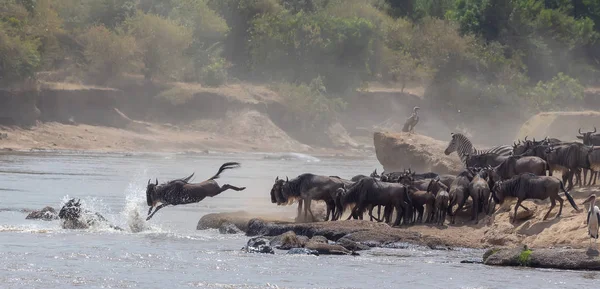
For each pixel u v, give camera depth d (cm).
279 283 2034
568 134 5572
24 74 8006
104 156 6988
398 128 10269
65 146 7556
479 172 2861
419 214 2867
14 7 8969
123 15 10050
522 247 2342
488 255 2359
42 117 7950
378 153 4103
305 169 6331
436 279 2109
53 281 1989
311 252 2430
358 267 2248
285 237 2558
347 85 10456
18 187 4259
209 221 3012
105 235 2731
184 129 8850
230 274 2131
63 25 9612
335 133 9575
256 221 2844
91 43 9088
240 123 8988
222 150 8406
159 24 9556
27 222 3003
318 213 3095
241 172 5841
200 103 9125
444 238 2644
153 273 2122
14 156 6450
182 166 6200
